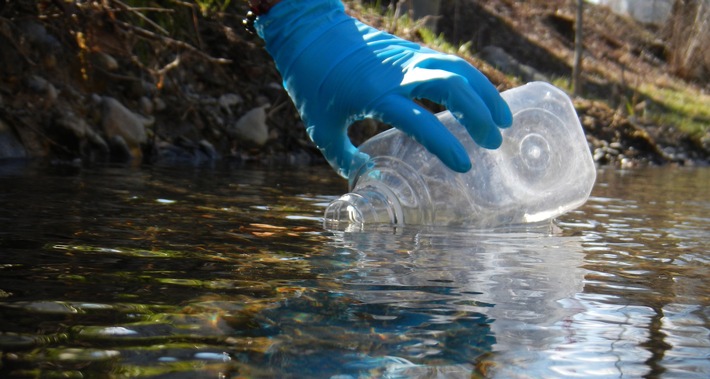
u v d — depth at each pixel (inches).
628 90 145.6
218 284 27.9
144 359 21.8
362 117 37.0
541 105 37.9
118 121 57.8
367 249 32.1
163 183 45.5
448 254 31.8
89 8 59.4
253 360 22.0
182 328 24.9
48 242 31.2
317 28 37.4
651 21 201.6
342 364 21.8
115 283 27.6
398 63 36.7
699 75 178.1
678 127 123.9
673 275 30.4
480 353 23.3
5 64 56.2
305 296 27.1
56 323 25.0
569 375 21.7
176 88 65.0
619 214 43.3
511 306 27.0
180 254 30.6
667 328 25.9
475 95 35.7
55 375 20.4
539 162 37.5
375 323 25.5
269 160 64.4
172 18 71.5
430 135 35.4
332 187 48.2
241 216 37.2
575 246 34.1
